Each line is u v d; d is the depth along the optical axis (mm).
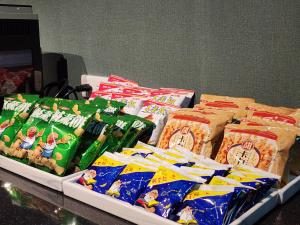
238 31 1219
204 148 1090
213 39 1279
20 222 875
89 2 1581
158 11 1389
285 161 987
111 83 1521
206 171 920
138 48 1487
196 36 1316
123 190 904
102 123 1110
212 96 1289
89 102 1247
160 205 840
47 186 1046
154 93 1391
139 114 1323
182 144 1123
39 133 1130
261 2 1152
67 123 1098
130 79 1553
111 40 1562
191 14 1307
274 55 1165
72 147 1044
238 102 1224
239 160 1022
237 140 1047
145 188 891
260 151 1001
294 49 1123
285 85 1165
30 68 1514
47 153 1069
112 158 1004
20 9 1496
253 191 861
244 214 827
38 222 873
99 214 901
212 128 1095
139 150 1086
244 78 1243
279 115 1111
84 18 1622
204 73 1332
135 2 1442
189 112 1178
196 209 818
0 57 1404
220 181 881
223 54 1270
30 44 1494
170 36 1383
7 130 1208
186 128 1137
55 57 1788
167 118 1271
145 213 832
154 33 1423
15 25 1431
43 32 1812
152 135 1243
